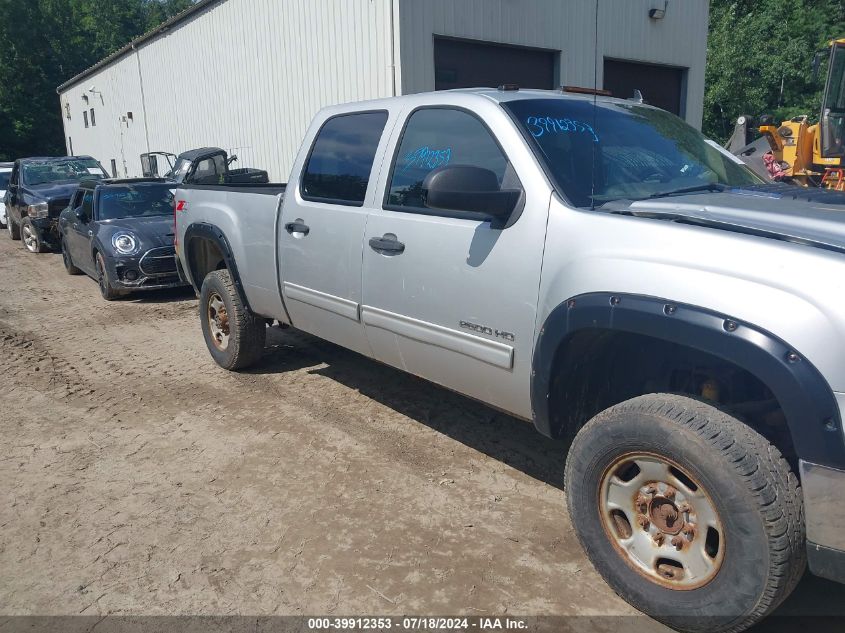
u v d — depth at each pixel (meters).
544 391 3.13
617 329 2.76
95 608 3.05
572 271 2.96
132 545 3.52
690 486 2.64
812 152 12.23
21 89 40.00
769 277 2.41
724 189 3.55
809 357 2.27
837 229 2.54
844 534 2.29
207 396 5.59
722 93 28.53
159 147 23.36
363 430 4.83
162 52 21.55
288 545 3.49
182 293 10.08
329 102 13.98
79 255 10.96
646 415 2.69
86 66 43.47
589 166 3.41
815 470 2.30
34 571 3.33
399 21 11.77
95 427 5.05
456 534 3.54
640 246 2.77
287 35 14.97
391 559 3.34
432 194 3.12
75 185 15.23
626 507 2.86
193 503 3.92
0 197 20.39
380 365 6.18
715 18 29.94
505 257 3.29
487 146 3.58
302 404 5.34
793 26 29.89
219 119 18.86
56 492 4.09
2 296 10.12
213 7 17.92
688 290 2.56
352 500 3.90
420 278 3.75
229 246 5.58
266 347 6.76
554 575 3.20
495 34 12.84
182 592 3.15
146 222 9.84
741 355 2.40
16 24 39.56
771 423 2.72
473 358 3.52
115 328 8.05
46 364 6.62
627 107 4.13
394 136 4.13
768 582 2.42
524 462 4.31
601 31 14.46
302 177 4.83
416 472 4.21
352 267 4.25
